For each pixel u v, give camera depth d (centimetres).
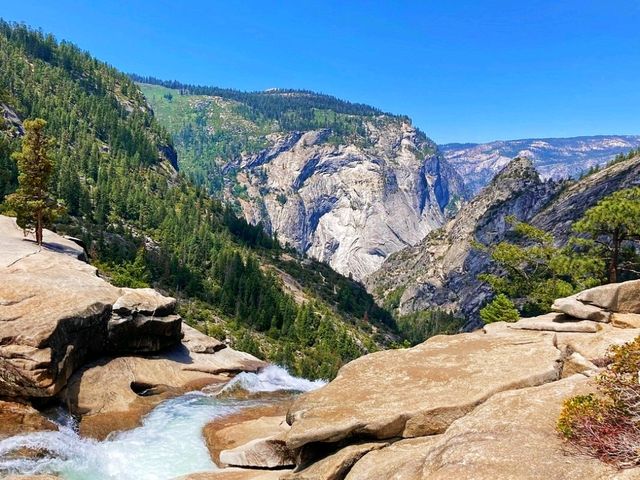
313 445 1365
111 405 2394
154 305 3128
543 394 1101
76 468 1775
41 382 2080
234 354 3869
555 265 3844
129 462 1870
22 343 2119
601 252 3775
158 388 2808
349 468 1234
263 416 2491
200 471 1658
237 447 1789
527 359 1473
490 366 1472
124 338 2902
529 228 4406
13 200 4400
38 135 4500
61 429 2052
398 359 1645
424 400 1330
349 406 1380
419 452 1095
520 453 853
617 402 865
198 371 3228
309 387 3416
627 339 1405
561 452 838
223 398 2820
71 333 2400
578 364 1356
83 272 3319
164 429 2214
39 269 3062
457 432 1020
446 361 1570
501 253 4394
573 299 1833
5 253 3369
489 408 1091
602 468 756
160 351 3234
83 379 2456
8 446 1819
